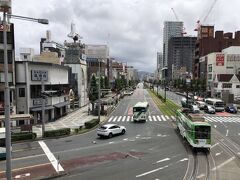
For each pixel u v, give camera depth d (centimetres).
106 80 10938
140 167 2350
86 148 3034
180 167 2362
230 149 3031
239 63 10919
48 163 2461
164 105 8031
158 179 2059
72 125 4591
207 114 6284
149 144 3241
